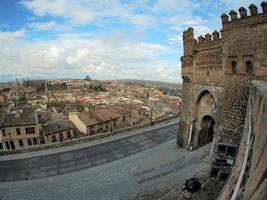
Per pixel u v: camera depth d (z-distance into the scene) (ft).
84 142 151.53
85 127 203.62
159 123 198.70
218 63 94.43
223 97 85.97
